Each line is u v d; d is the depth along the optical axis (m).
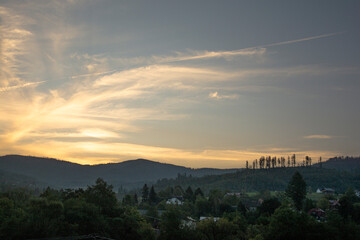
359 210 119.88
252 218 115.38
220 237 75.12
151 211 124.31
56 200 74.69
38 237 58.06
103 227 72.25
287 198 145.50
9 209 65.75
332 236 64.06
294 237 65.44
